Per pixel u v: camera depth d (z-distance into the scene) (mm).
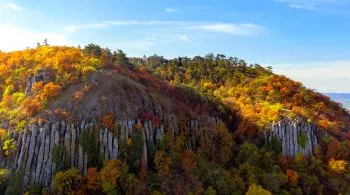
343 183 146875
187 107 152750
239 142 160000
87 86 129625
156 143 127750
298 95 199125
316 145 161375
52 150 115500
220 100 182375
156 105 137750
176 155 126562
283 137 158000
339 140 169125
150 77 164250
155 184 115688
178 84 178625
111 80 134000
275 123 160125
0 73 150250
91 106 123062
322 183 146125
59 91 129375
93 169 111125
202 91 188750
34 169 114625
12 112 127438
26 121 121812
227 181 128000
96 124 119688
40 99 127625
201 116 153625
